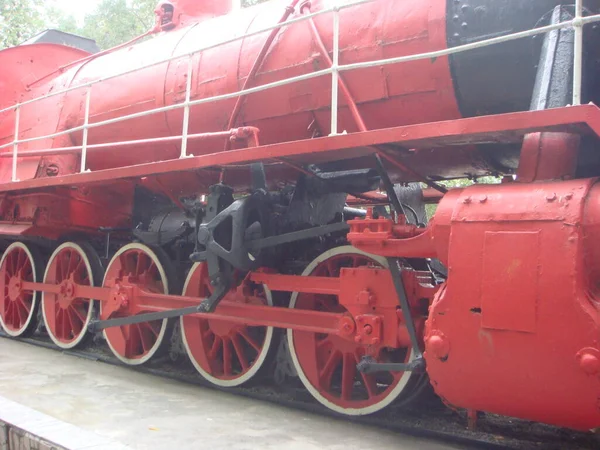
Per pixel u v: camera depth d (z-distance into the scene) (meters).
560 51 3.44
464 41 4.12
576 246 2.96
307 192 5.12
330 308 5.22
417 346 4.06
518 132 3.27
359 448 3.87
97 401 4.89
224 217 4.81
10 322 8.05
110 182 6.03
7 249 8.00
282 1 5.70
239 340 5.73
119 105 6.55
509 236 3.18
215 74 5.61
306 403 4.88
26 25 21.20
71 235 7.23
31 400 4.86
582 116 2.91
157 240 6.20
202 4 7.09
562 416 3.10
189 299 5.59
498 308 3.17
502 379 3.22
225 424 4.35
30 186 6.55
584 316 2.90
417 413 4.66
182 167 4.84
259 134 5.36
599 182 3.12
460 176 5.48
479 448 3.92
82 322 7.00
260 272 5.21
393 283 4.21
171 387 5.52
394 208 4.50
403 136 3.57
